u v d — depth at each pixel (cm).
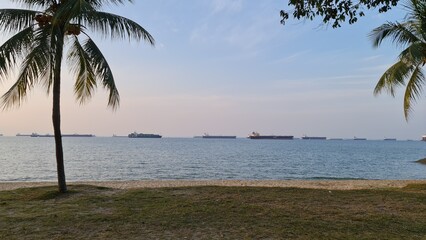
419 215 789
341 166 4316
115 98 1123
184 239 596
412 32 1268
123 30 1054
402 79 1337
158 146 11425
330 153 7806
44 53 907
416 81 1418
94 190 1146
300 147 11744
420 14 1052
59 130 1101
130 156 5791
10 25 995
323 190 1117
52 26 925
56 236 608
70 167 3709
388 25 1288
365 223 711
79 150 7794
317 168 3978
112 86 1101
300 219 732
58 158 1099
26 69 913
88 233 629
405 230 668
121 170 3469
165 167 3862
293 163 4672
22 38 971
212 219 729
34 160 4581
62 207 862
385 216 769
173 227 670
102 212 801
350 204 902
